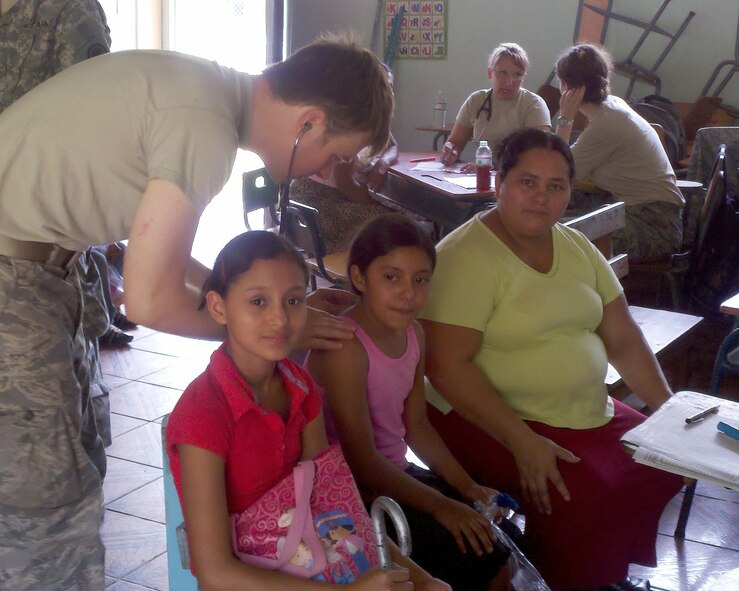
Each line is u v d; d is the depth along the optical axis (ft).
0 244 4.72
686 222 16.98
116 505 8.95
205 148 4.34
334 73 4.55
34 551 5.07
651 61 21.18
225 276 4.52
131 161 4.53
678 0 20.59
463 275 6.78
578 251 7.29
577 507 6.40
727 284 14.71
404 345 6.15
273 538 4.39
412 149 24.49
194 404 4.36
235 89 4.60
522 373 6.91
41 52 7.63
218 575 4.24
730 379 12.95
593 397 7.08
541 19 22.15
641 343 7.61
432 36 23.48
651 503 6.61
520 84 17.46
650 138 14.80
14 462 4.86
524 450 6.53
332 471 4.65
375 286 5.83
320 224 14.01
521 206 6.76
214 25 29.45
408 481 5.80
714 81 20.58
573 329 7.11
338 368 5.74
